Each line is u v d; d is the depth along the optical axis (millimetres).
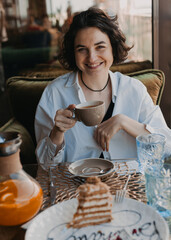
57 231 739
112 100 1506
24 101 1831
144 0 2211
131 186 936
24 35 3535
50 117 1499
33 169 1102
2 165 767
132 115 1521
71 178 1014
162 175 801
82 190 746
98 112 1064
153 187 787
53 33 3551
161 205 792
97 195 740
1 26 3633
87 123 1089
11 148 753
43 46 3531
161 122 1516
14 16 3617
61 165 1114
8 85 1915
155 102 1798
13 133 801
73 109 1177
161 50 2033
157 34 2004
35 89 1841
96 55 1371
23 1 3570
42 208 860
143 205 784
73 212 796
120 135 1450
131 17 2266
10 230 784
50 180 991
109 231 734
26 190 776
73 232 737
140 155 1062
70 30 1392
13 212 754
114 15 1423
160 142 1058
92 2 3271
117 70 1984
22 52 3549
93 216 749
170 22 1972
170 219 781
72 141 1457
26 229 773
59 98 1542
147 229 719
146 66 2059
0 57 3635
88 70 1419
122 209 793
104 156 1471
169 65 2059
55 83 1562
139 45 2258
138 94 1521
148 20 2209
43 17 3561
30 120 1834
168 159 966
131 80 1551
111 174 1017
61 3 3525
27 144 1650
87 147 1463
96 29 1335
